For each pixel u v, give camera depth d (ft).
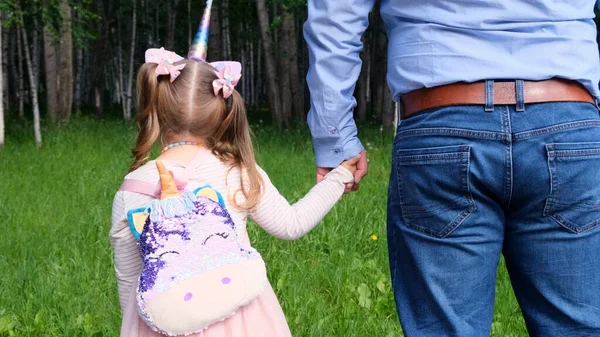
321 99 8.38
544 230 7.32
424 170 7.40
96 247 19.65
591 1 7.59
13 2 49.37
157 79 8.37
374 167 35.06
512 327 13.98
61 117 67.36
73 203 26.99
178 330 7.55
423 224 7.57
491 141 7.11
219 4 91.35
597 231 7.30
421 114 7.49
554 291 7.46
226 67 8.43
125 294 8.43
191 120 8.27
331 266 17.43
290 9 53.83
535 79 7.13
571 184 7.11
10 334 13.85
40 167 37.29
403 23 7.72
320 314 14.25
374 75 91.76
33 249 19.49
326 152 8.70
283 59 73.41
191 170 8.19
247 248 8.11
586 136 7.13
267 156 39.91
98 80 96.02
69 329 13.74
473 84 7.20
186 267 7.68
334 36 8.13
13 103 111.65
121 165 37.83
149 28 112.37
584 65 7.31
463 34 7.31
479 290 7.59
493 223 7.41
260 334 8.02
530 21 7.26
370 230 20.43
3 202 27.07
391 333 13.16
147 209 7.97
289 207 8.66
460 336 7.51
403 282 7.94
